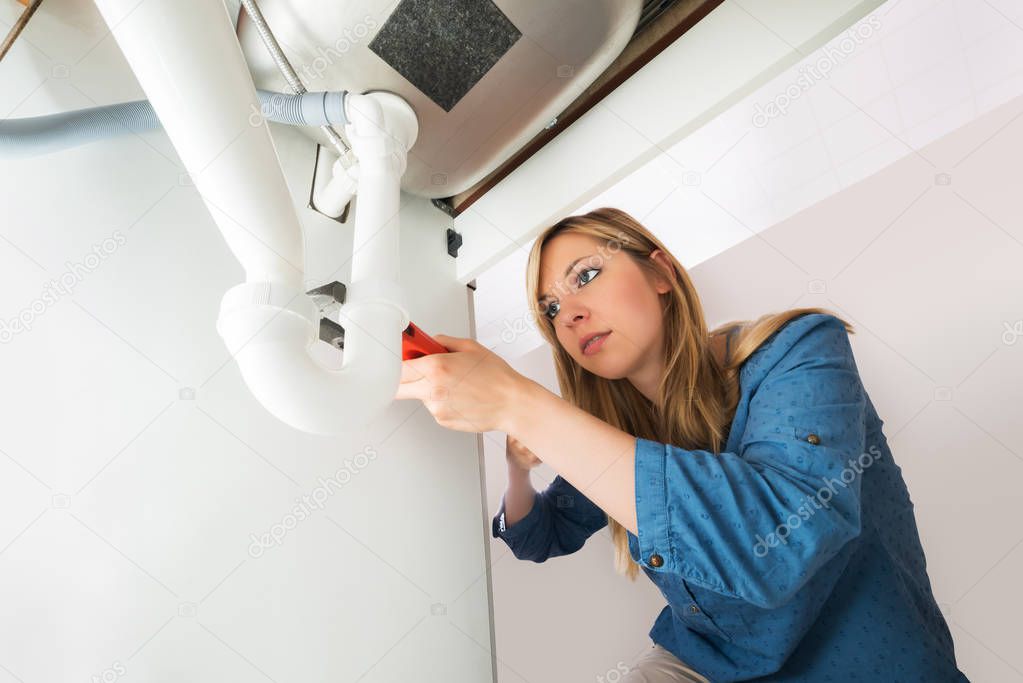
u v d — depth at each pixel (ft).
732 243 4.32
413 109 2.53
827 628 1.98
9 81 1.85
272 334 1.45
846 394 1.86
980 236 3.54
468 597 2.59
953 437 3.27
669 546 1.57
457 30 2.25
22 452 1.51
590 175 3.09
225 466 1.92
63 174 1.85
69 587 1.47
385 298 1.84
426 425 2.75
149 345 1.87
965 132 3.71
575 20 2.32
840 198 4.05
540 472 3.66
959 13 3.04
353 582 2.15
